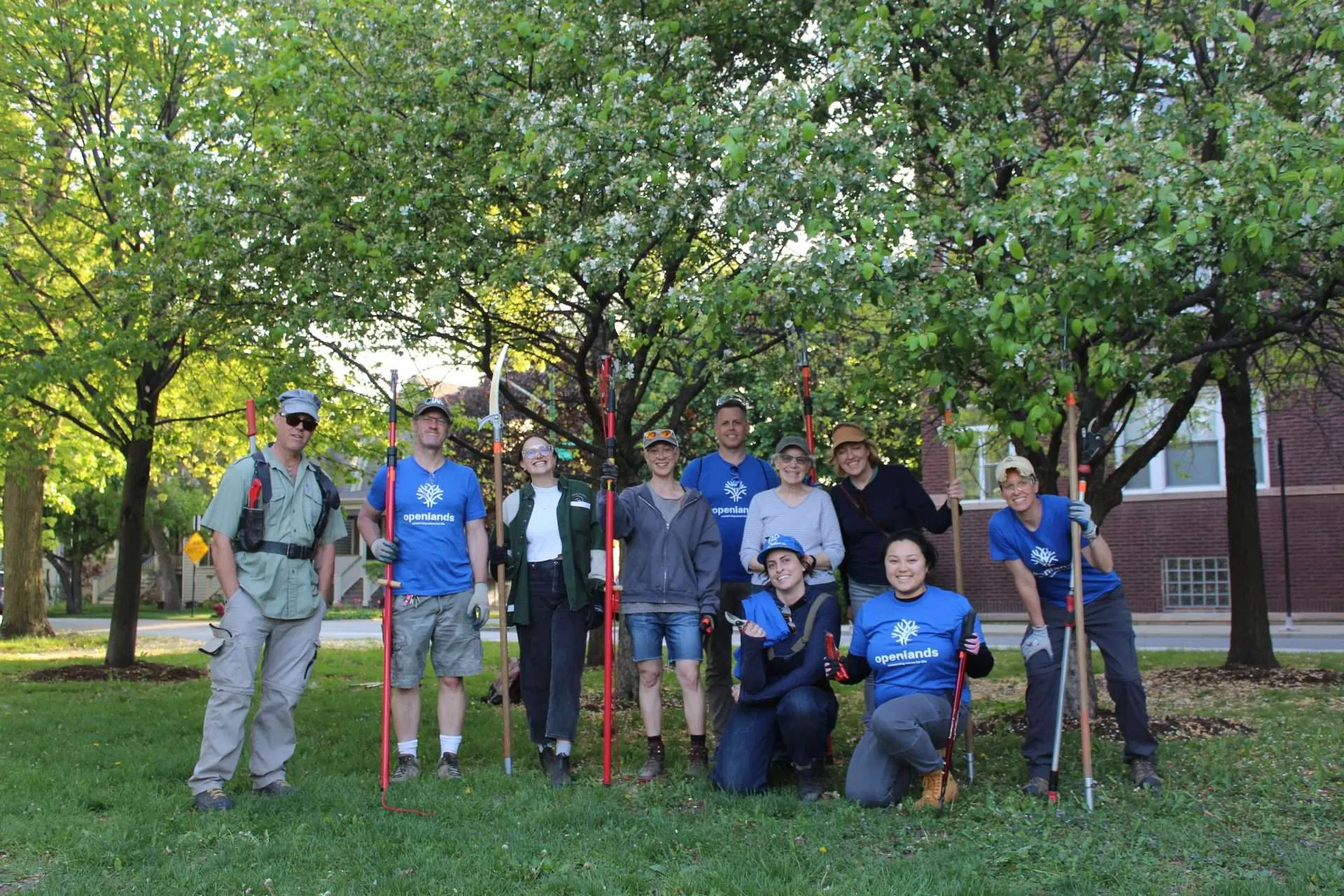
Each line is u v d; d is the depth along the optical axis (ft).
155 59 40.88
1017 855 15.48
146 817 17.89
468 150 27.66
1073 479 19.25
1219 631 66.08
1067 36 28.84
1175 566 72.49
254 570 19.21
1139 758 19.83
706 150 23.53
